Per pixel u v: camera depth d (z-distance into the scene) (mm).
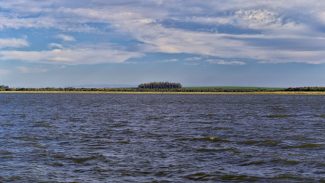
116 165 29547
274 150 36375
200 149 36844
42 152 34844
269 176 26219
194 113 94312
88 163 30297
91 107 122375
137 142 41688
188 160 31500
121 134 49219
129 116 83500
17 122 65875
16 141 41719
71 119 73500
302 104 148375
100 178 25703
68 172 27328
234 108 118625
